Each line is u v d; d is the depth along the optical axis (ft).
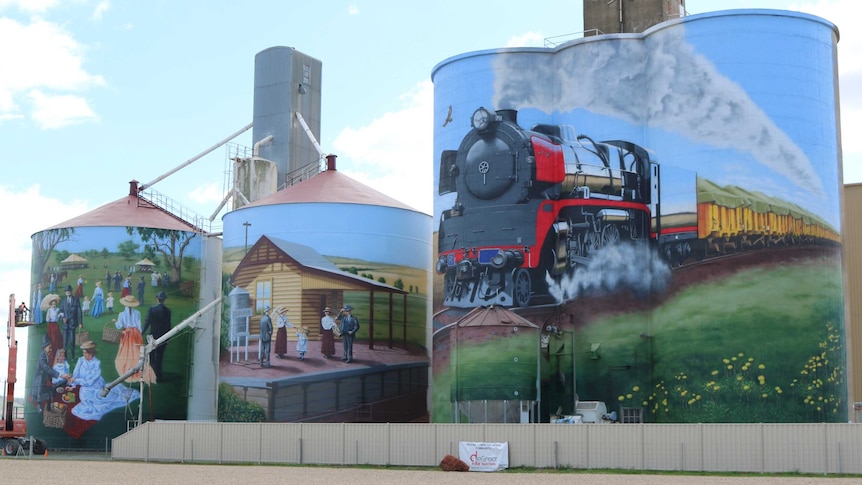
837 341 235.40
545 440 199.41
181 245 337.11
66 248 330.13
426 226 311.68
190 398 332.60
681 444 189.78
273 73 368.89
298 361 288.30
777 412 227.61
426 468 206.59
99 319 325.62
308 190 304.30
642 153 249.34
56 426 321.32
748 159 234.58
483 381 250.98
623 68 253.24
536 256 254.68
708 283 234.38
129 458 239.91
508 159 258.98
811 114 238.48
